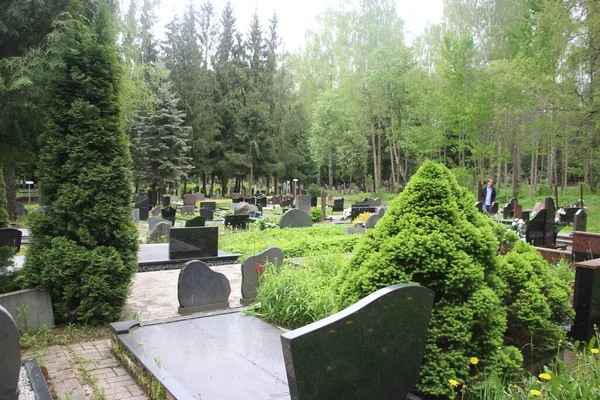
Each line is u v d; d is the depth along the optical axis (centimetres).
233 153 4472
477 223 411
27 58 584
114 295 619
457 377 336
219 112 4669
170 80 4097
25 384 421
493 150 3203
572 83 2102
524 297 430
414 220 381
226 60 5116
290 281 615
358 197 4241
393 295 310
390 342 310
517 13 3628
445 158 3731
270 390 386
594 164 2731
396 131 3981
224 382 400
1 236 1114
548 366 425
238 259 1138
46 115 626
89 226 627
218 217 2495
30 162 725
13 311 559
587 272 482
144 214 2325
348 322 288
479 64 3616
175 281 913
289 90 5747
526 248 490
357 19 4384
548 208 1256
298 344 266
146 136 3450
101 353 531
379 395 307
